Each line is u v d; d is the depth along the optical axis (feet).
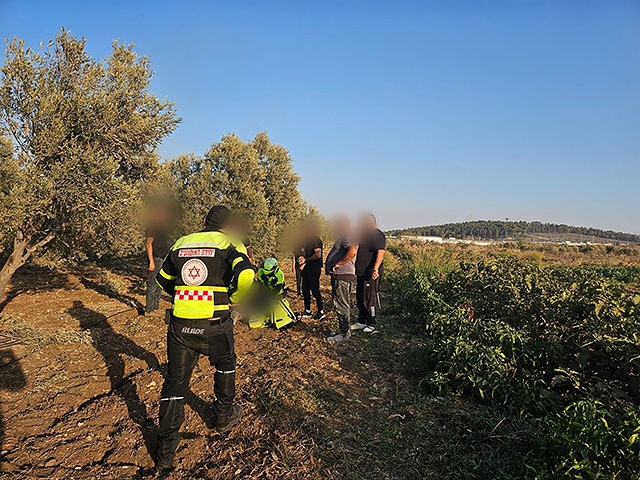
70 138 19.76
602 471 8.89
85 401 14.03
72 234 23.06
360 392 15.37
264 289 23.71
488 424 12.62
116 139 20.66
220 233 11.73
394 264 55.16
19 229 19.76
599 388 12.44
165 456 10.57
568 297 19.03
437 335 18.78
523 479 9.78
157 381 15.57
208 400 14.38
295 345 20.34
